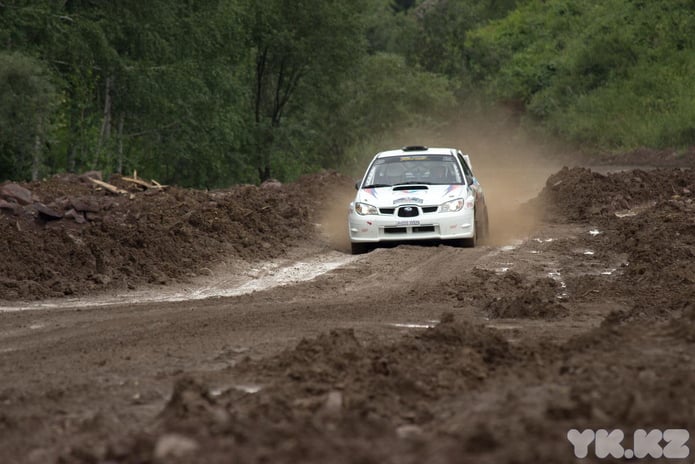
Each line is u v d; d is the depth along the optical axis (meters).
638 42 176.00
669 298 35.09
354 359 23.78
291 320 32.84
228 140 129.88
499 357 24.30
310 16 147.88
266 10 144.88
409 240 52.91
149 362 26.05
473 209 53.25
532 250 50.56
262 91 156.38
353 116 163.50
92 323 33.41
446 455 15.17
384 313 34.31
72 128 112.81
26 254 44.34
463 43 192.88
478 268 44.28
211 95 127.06
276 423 17.91
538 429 16.41
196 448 15.56
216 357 26.41
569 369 21.78
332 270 46.44
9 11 103.50
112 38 113.19
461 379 21.81
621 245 50.00
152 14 117.56
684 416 17.30
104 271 43.94
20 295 40.03
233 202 57.81
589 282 39.38
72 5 115.19
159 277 43.94
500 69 188.88
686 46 172.00
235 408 18.89
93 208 53.28
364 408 18.97
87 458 16.30
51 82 105.62
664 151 139.00
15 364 26.84
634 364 21.88
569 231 58.31
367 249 53.50
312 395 20.80
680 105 151.00
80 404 21.38
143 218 52.31
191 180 133.25
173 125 126.19
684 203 64.31
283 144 149.12
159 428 17.97
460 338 25.41
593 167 136.50
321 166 161.38
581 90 174.00
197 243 49.69
